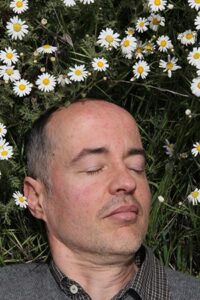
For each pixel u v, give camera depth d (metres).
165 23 1.16
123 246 0.92
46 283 0.97
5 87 1.09
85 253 0.95
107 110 1.00
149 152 1.16
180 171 1.17
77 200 0.94
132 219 0.93
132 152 0.97
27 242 1.16
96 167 0.95
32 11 1.12
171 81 1.14
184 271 1.16
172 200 1.17
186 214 1.15
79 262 0.96
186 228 1.16
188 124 1.14
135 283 0.94
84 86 1.08
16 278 0.99
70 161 0.95
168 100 1.16
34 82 1.13
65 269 0.97
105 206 0.93
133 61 1.12
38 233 1.16
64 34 1.10
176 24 1.17
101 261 0.94
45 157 0.99
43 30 1.14
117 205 0.92
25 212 1.17
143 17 1.15
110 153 0.96
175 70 1.13
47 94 1.09
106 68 1.11
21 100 1.14
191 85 1.08
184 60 1.13
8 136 1.15
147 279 0.95
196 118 1.14
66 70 1.11
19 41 1.12
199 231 1.15
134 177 0.97
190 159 1.15
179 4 1.16
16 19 1.09
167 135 1.17
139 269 0.96
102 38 1.09
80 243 0.94
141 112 1.18
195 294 0.96
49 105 1.08
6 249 1.18
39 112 1.09
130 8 1.14
